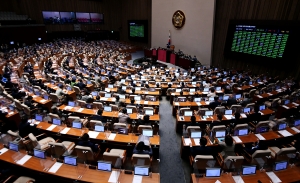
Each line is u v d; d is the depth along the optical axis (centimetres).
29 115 912
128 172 531
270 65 1647
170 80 1645
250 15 1800
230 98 1077
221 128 726
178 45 2738
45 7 3366
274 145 754
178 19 2620
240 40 1872
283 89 1333
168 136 923
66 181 530
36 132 763
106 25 4203
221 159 632
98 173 531
